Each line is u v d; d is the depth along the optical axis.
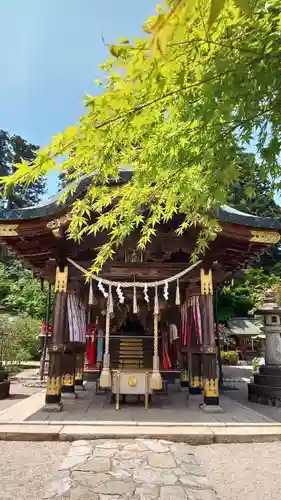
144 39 1.37
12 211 6.58
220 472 3.80
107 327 6.81
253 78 1.63
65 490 3.22
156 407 6.82
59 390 6.54
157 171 2.42
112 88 1.71
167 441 4.82
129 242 7.26
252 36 1.65
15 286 26.33
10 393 9.03
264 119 1.99
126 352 8.58
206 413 6.23
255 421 5.61
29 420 5.59
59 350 6.66
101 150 2.00
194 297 7.18
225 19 1.62
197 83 1.69
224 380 12.59
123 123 1.80
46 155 1.73
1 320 15.49
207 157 2.07
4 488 3.34
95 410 6.49
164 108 1.96
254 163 2.45
